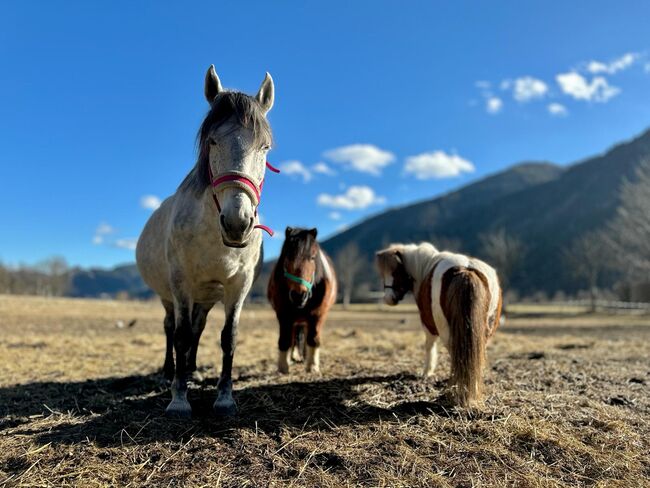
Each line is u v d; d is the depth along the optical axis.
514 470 2.92
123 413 3.84
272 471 2.85
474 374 3.77
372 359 6.79
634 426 3.67
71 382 5.37
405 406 4.02
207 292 4.16
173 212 3.90
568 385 4.87
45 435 3.40
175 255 3.82
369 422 3.65
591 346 9.48
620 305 37.03
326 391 4.50
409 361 6.53
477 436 3.39
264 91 3.85
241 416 3.75
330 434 3.41
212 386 5.00
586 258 41.66
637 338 12.30
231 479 2.75
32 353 7.63
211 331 13.26
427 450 3.16
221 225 3.14
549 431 3.43
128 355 7.77
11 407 4.24
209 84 3.72
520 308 39.56
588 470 2.95
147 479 2.75
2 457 3.05
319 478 2.77
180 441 3.24
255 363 6.68
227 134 3.33
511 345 9.50
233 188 3.20
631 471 2.94
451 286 3.98
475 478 2.81
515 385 4.80
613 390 4.73
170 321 5.39
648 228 28.84
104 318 18.44
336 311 34.81
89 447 3.15
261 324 17.58
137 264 5.52
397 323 20.20
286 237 5.37
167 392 4.64
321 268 5.55
